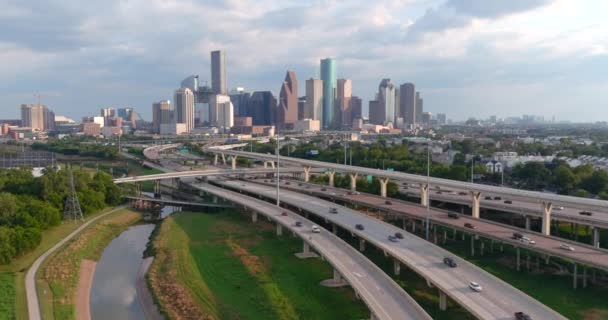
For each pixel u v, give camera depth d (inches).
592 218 7298.2
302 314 5128.0
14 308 5270.7
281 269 6594.5
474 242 7637.8
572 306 5108.3
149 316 5482.3
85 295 6131.9
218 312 5305.1
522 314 4087.1
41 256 7199.8
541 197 7450.8
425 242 6619.1
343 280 5959.6
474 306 4389.8
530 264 6466.5
